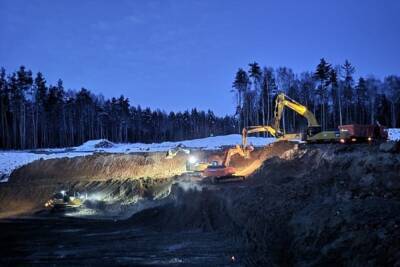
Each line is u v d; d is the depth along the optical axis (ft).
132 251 66.64
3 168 193.47
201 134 478.59
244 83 301.22
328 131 114.93
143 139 452.35
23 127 312.29
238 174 123.24
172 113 480.64
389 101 326.65
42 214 131.03
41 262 62.13
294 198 67.10
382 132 112.06
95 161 179.73
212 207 89.10
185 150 175.94
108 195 147.74
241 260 55.57
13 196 159.74
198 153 175.83
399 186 55.88
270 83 311.68
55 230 95.30
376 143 93.25
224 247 64.39
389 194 52.80
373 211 46.93
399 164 61.52
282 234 56.44
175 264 56.70
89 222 109.19
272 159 112.98
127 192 144.77
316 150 102.27
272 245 56.03
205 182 111.96
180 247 67.00
